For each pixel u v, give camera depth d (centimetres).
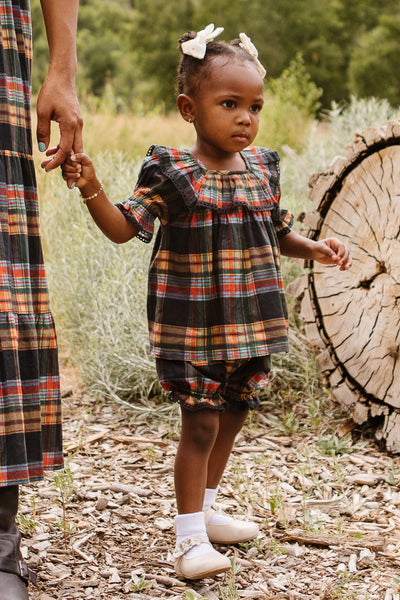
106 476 311
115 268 446
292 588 225
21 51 202
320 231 370
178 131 1150
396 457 336
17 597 182
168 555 243
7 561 190
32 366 197
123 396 417
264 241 235
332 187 362
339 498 287
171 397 229
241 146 233
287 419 364
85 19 5522
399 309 337
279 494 287
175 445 353
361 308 353
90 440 352
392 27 3488
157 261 234
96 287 455
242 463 325
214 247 230
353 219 356
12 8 200
